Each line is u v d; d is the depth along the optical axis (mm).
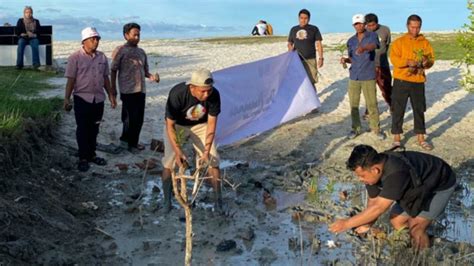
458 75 17188
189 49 28547
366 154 6098
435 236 7148
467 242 7004
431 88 15539
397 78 10539
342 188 8977
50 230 6977
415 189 6262
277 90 12094
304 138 11414
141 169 9625
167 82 16812
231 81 10805
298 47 12836
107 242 6965
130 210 7867
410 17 10336
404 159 6301
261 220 7680
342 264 6336
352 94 11305
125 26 9930
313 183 8633
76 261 6379
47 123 10492
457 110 13312
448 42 27531
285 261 6520
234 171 9609
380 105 13828
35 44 19422
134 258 6578
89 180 9047
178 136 7094
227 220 7598
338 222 6301
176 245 6914
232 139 10758
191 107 7395
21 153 8508
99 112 9500
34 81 17031
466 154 10562
